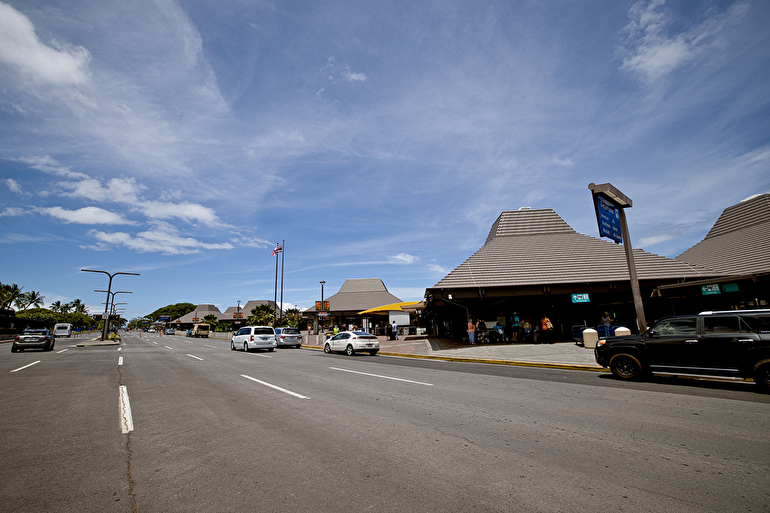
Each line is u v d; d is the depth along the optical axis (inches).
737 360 347.3
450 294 920.3
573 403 302.4
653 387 369.7
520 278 924.6
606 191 565.0
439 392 358.3
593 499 141.9
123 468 178.2
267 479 163.5
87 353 949.2
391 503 140.4
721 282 673.6
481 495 146.1
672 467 171.5
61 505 142.0
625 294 1002.1
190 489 154.8
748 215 1107.3
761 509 132.6
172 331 3464.6
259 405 308.5
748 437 211.8
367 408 293.1
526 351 731.4
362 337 880.9
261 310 2354.8
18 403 323.6
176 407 304.2
